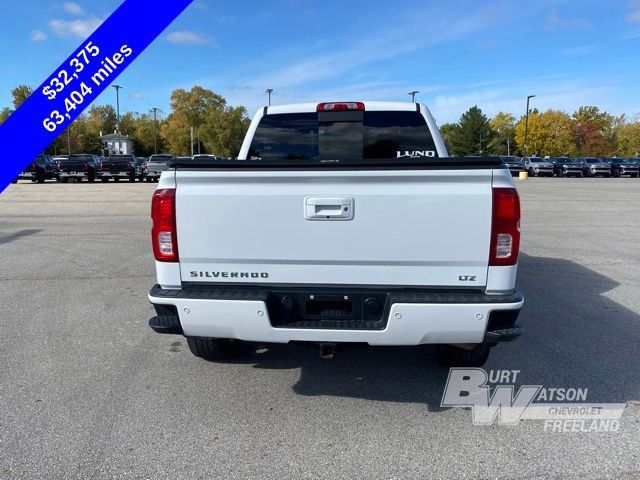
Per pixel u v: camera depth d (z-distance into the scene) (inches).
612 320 203.3
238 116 3250.5
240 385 148.1
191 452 113.4
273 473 105.7
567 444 116.6
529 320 203.3
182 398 139.5
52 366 160.1
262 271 123.0
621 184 1206.9
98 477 104.4
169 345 179.0
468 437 119.8
